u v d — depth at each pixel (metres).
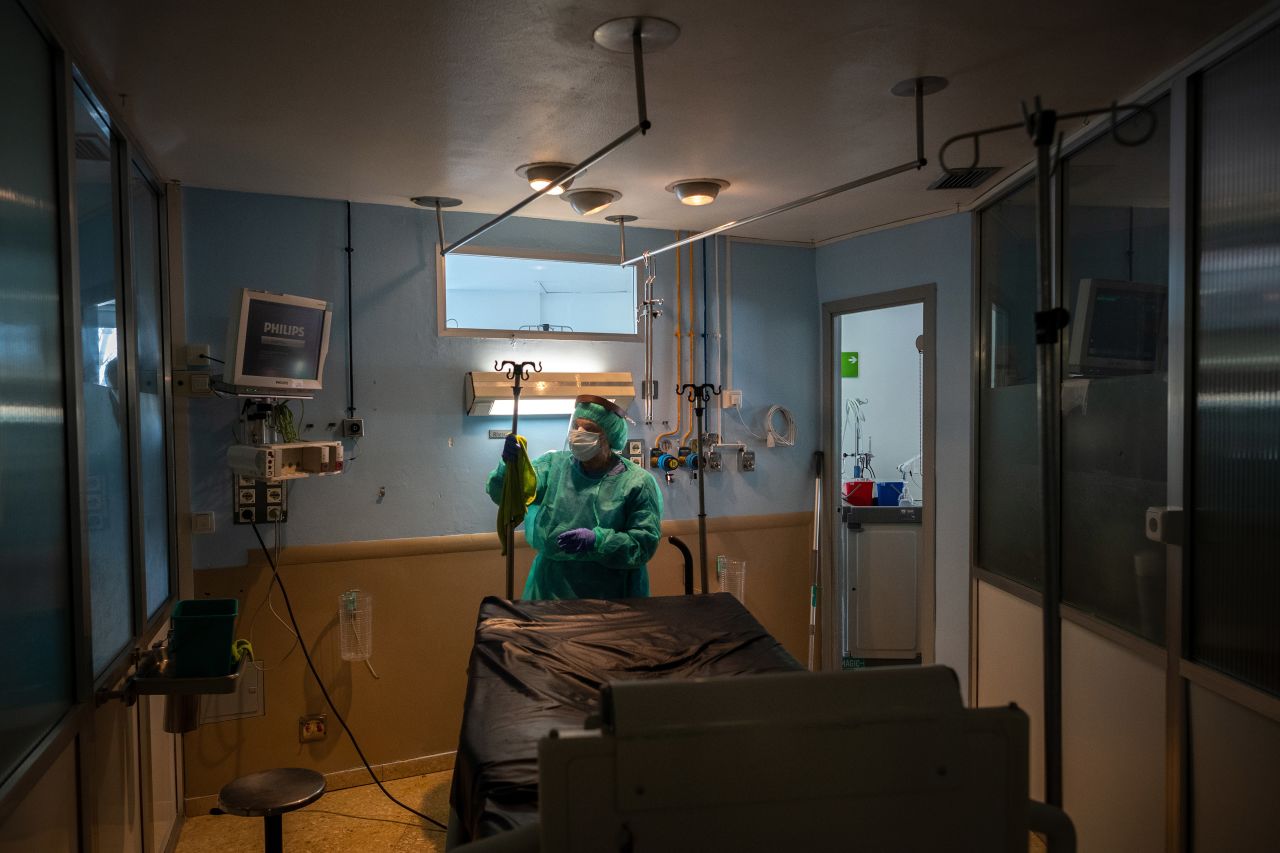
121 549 2.45
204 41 1.99
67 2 1.78
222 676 2.25
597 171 3.17
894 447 5.78
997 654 3.53
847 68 2.20
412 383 3.78
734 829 1.01
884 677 1.09
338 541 3.65
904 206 3.80
